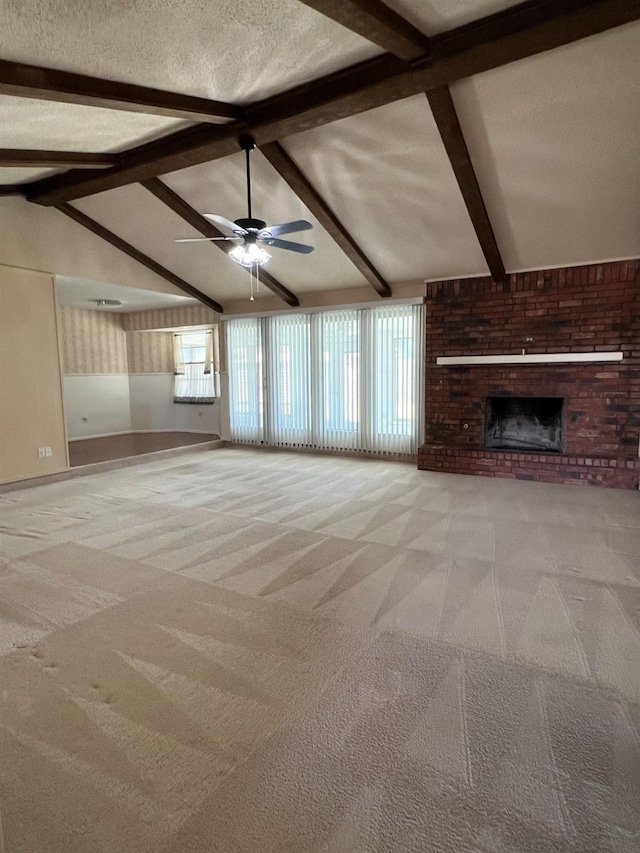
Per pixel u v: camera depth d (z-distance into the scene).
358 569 3.21
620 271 5.02
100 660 2.27
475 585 2.96
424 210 4.81
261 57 2.91
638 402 5.07
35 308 5.53
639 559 3.31
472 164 4.04
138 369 9.48
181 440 8.40
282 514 4.39
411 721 1.87
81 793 1.57
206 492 5.19
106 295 7.29
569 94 3.32
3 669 2.21
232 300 7.93
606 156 3.83
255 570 3.21
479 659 2.24
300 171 4.46
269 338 7.63
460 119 3.63
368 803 1.53
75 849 1.39
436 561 3.31
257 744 1.77
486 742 1.76
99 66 2.67
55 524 4.18
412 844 1.39
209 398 9.21
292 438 7.59
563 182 4.16
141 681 2.12
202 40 2.57
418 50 2.89
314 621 2.58
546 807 1.50
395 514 4.35
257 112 3.65
